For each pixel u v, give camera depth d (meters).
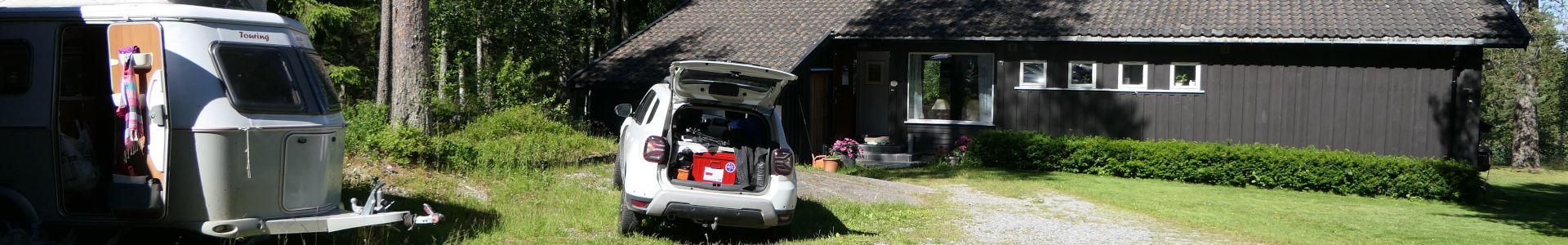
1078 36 16.83
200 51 5.65
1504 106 36.72
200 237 6.07
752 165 7.84
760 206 7.50
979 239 8.84
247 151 5.73
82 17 5.60
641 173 7.61
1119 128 17.31
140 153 5.54
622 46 20.25
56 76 5.60
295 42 6.32
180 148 5.57
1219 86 16.70
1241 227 10.24
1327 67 16.16
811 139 18.12
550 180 10.57
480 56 22.20
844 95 19.30
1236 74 16.61
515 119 15.47
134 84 5.47
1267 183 14.94
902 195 11.83
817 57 18.45
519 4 21.16
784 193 7.64
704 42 19.47
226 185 5.66
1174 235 9.57
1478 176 13.95
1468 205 13.73
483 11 20.83
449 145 10.88
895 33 18.03
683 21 21.31
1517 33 14.60
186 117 5.57
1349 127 16.11
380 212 6.30
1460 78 15.52
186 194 5.61
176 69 5.57
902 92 19.08
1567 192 19.25
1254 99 16.55
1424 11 16.11
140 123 5.50
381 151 10.22
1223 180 15.15
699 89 7.88
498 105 17.69
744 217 7.50
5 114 5.66
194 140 5.58
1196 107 16.84
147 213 5.55
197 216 5.64
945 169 16.36
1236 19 16.73
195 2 6.01
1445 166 13.93
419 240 6.84
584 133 16.81
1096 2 18.58
